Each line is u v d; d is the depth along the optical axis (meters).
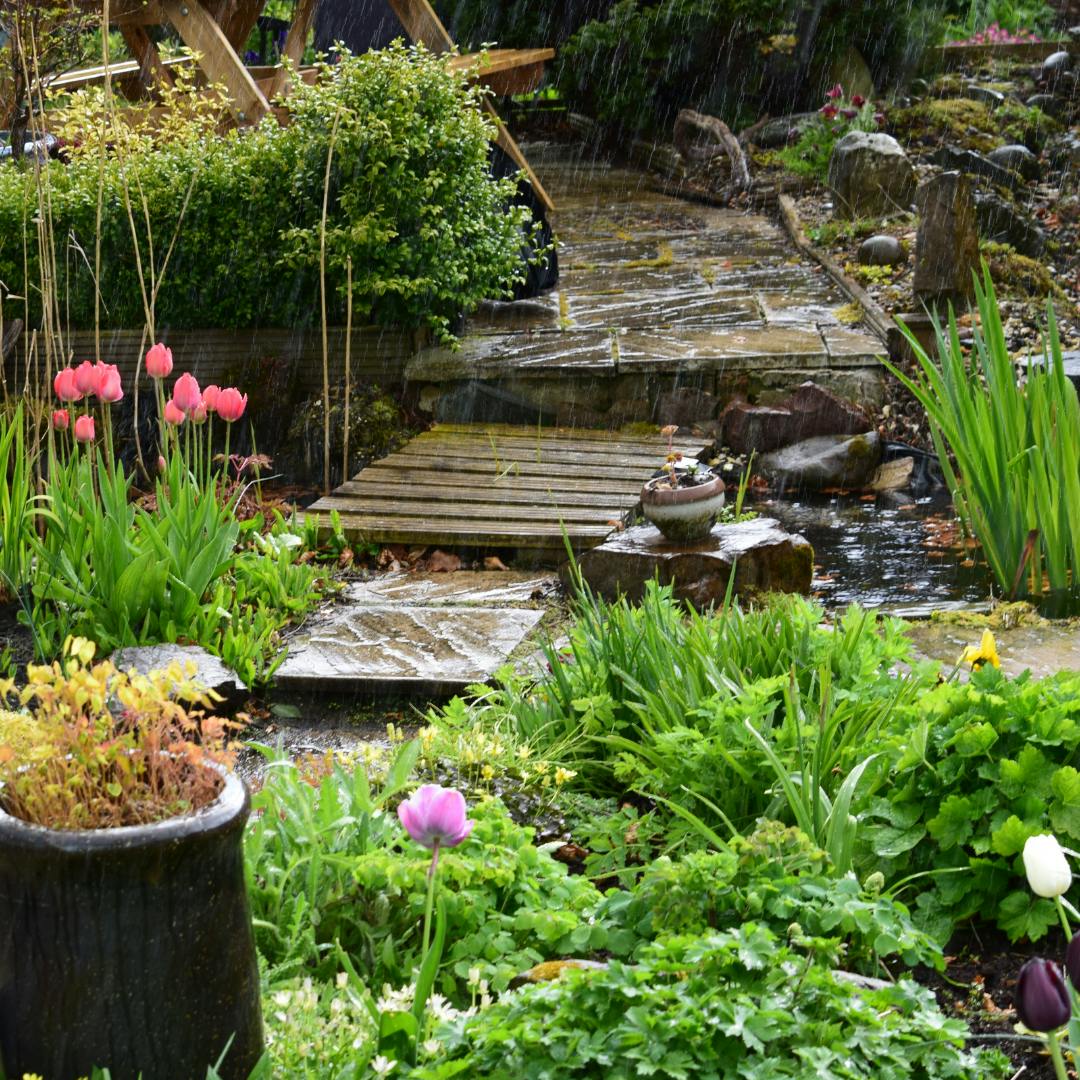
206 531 5.22
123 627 4.88
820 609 4.26
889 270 10.98
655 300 10.77
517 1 19.33
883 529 7.14
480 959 2.70
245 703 4.64
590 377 8.73
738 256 12.59
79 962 2.03
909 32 17.67
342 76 9.11
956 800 3.09
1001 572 6.01
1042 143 15.74
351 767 3.56
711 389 8.70
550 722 4.04
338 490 7.22
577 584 5.50
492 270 9.38
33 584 5.27
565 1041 2.14
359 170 8.73
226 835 2.09
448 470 7.64
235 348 9.19
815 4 17.61
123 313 9.18
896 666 4.28
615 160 18.88
